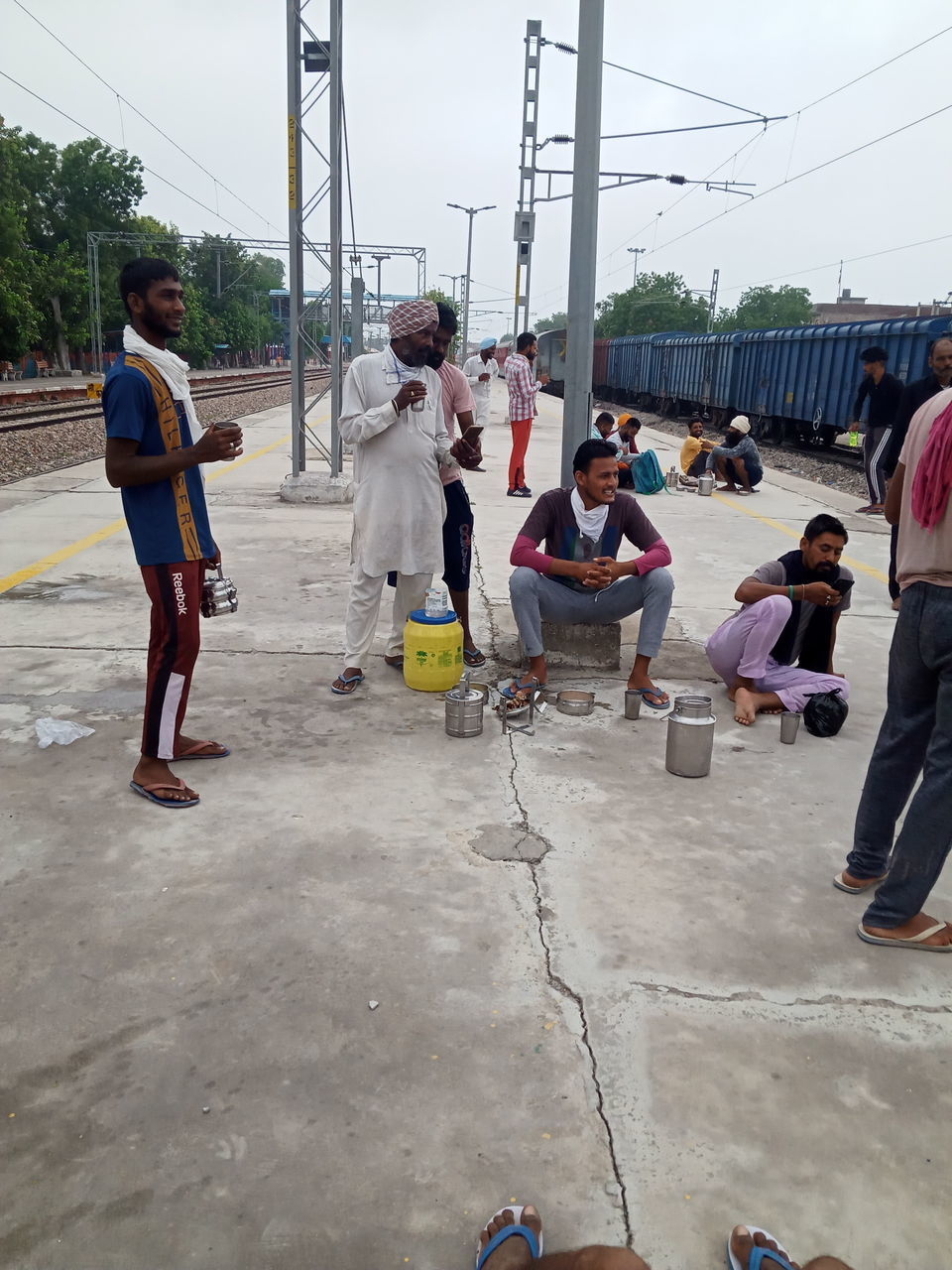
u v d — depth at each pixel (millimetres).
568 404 5543
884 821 2838
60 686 4426
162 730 3334
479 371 10289
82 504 9367
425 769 3701
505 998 2365
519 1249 1629
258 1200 1798
